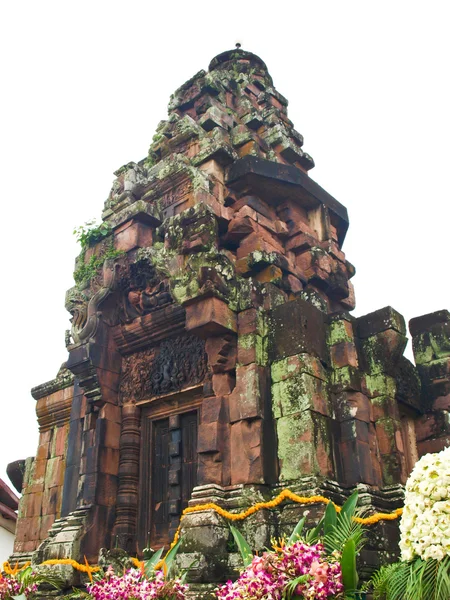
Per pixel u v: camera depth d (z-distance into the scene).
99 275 14.99
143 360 14.03
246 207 14.62
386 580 6.26
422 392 14.16
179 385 13.02
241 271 13.81
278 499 10.00
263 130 18.00
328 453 10.74
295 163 17.66
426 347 14.58
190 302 12.12
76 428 14.48
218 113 17.14
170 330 13.57
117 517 12.75
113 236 15.42
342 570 6.17
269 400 11.36
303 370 11.11
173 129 17.06
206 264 12.43
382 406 11.92
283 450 10.73
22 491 16.55
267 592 6.13
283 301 12.95
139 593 7.04
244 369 11.54
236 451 11.02
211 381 12.27
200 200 14.13
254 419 11.05
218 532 9.82
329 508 7.30
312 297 13.39
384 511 10.38
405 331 12.84
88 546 12.09
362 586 6.72
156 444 13.44
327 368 11.91
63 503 13.70
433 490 5.93
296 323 11.61
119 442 13.58
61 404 16.50
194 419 12.89
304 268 15.02
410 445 13.45
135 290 14.31
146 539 12.48
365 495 10.47
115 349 14.42
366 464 11.03
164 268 12.97
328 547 6.85
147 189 15.83
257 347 11.68
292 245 15.27
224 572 9.50
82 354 13.98
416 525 5.86
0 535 21.72
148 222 15.05
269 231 15.03
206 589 9.02
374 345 12.49
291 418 10.88
